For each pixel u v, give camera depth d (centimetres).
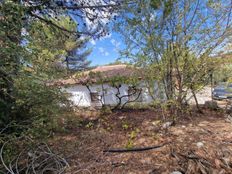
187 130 438
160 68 482
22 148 326
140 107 668
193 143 373
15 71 320
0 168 285
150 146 376
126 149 372
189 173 300
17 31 311
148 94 581
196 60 473
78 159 345
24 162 308
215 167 310
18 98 350
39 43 363
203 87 538
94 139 431
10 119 354
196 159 326
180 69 482
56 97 407
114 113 647
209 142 374
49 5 473
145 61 484
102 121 565
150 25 449
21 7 310
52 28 529
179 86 495
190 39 451
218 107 621
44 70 375
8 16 291
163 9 435
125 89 883
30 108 367
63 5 498
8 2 288
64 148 382
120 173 302
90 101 1051
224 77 534
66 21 547
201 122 491
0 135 321
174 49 458
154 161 329
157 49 461
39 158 323
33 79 346
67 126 503
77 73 743
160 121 494
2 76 321
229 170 304
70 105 508
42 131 366
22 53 305
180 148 359
